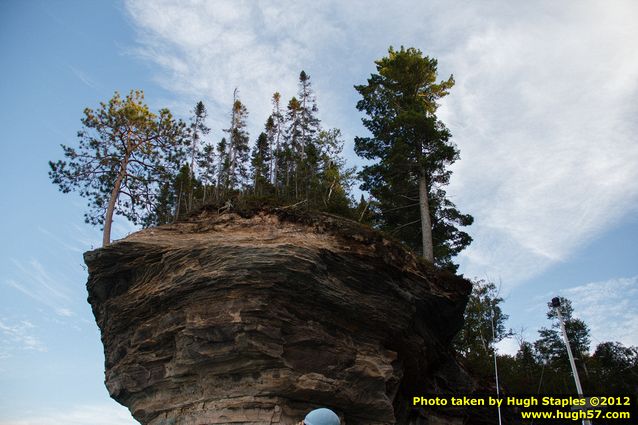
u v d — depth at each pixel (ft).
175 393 68.39
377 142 117.50
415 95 124.26
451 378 92.12
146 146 115.03
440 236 121.49
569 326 162.40
